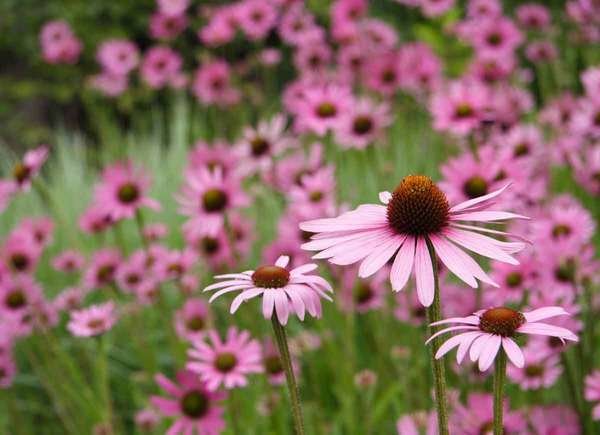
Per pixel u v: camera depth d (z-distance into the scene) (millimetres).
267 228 1729
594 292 1072
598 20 1966
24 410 1480
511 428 921
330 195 1237
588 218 1097
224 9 2133
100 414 1190
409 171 1804
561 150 1364
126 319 1350
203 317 1198
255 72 3162
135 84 3227
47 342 1269
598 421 1046
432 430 925
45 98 3828
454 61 2459
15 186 1308
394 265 739
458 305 1061
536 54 2066
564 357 989
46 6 3656
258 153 1392
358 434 1146
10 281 1224
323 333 1204
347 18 1984
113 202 1263
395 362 1192
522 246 740
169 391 1002
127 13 3611
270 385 1112
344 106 1379
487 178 1062
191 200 1169
